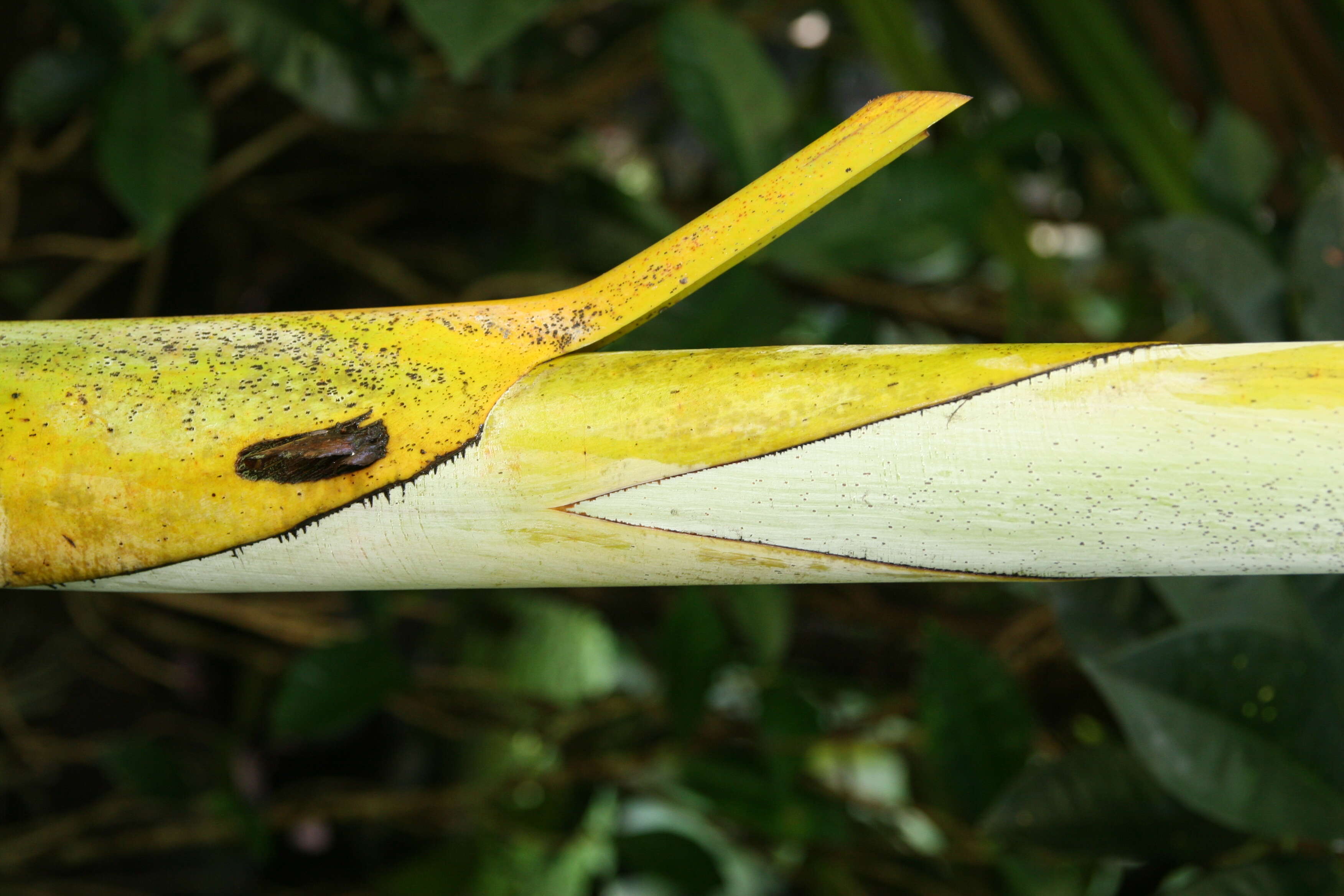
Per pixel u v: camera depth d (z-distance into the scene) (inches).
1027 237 48.4
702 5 39.0
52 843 49.2
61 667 58.2
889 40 44.5
